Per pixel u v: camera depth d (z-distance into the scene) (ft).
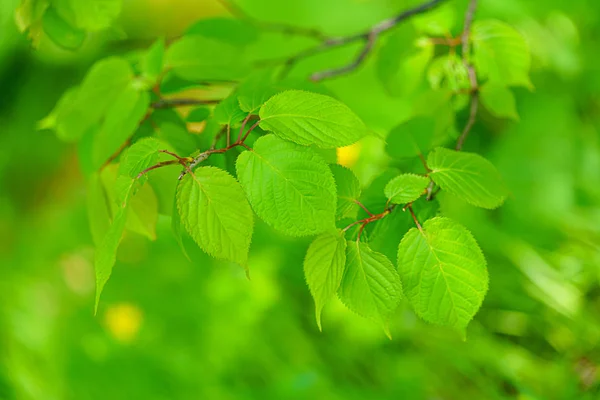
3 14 4.03
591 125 7.09
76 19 3.70
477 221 6.50
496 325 6.21
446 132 3.92
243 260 3.18
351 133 3.20
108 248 3.22
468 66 3.87
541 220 6.59
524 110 7.09
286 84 3.64
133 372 6.82
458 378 5.87
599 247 6.21
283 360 6.48
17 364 7.10
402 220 3.38
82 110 3.76
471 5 3.89
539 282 6.11
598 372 5.57
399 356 6.17
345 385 6.09
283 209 3.18
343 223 3.33
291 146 3.19
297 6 9.37
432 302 3.27
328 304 6.16
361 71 7.77
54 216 9.52
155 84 3.77
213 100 3.77
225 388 6.28
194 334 7.04
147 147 3.23
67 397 6.84
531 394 5.41
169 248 7.86
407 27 4.08
